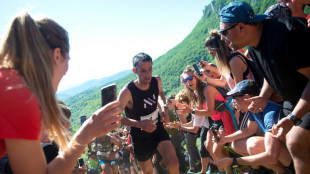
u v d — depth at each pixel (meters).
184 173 6.11
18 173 1.23
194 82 4.51
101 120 1.50
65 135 1.49
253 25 2.30
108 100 2.74
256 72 3.52
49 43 1.38
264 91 2.90
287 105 2.72
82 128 1.51
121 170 8.40
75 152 1.46
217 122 4.27
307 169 2.34
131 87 4.20
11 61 1.29
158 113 4.41
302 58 2.04
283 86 2.36
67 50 1.49
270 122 2.93
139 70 3.99
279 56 2.18
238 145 3.55
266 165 3.20
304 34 2.05
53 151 2.38
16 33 1.31
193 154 5.96
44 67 1.30
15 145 1.17
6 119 1.15
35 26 1.33
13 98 1.16
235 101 3.38
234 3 2.38
